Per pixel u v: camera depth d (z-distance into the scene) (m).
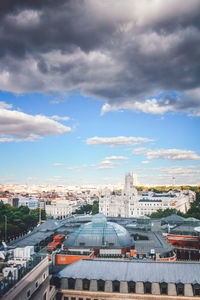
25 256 81.19
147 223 171.00
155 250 124.88
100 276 82.94
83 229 138.50
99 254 125.69
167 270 82.94
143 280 80.06
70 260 108.50
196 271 81.81
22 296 59.72
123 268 85.50
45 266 75.62
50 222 190.50
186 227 166.88
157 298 77.50
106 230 136.00
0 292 53.56
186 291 77.56
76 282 83.00
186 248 154.00
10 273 60.84
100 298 80.12
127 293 79.25
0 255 88.12
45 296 73.69
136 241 139.88
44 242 161.62
